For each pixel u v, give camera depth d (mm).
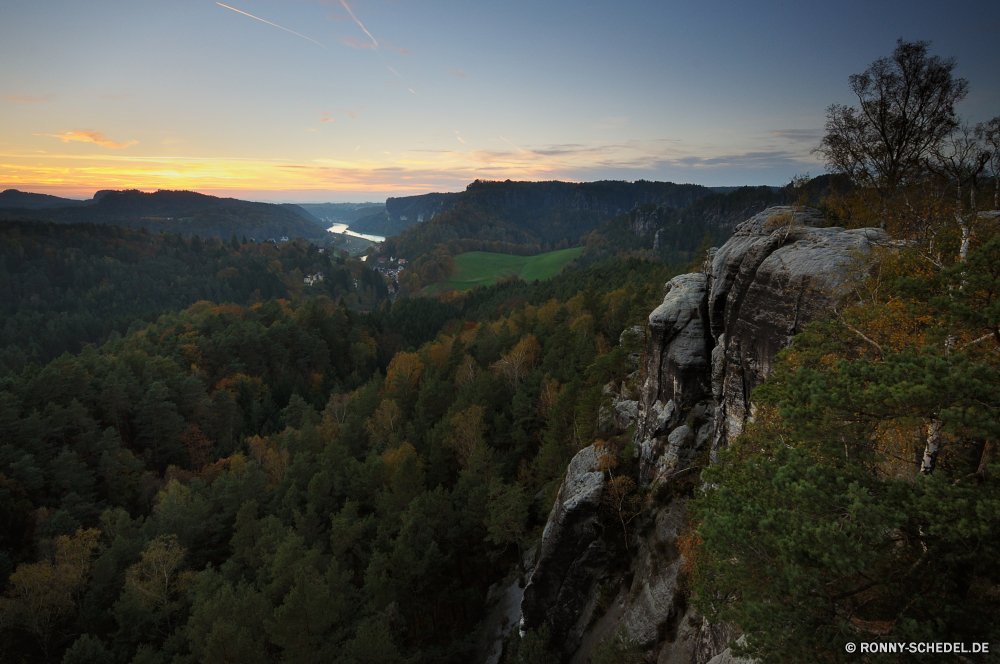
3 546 48312
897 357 10266
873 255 17469
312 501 49750
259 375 102500
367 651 28938
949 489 8734
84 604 40344
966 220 13422
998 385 8641
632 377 44531
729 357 23625
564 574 32375
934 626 9023
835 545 9031
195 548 48906
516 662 32906
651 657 23125
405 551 36688
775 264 20891
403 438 64188
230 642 28672
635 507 29781
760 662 10969
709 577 14953
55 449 61531
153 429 71312
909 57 23375
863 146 25484
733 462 15422
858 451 11617
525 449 57969
